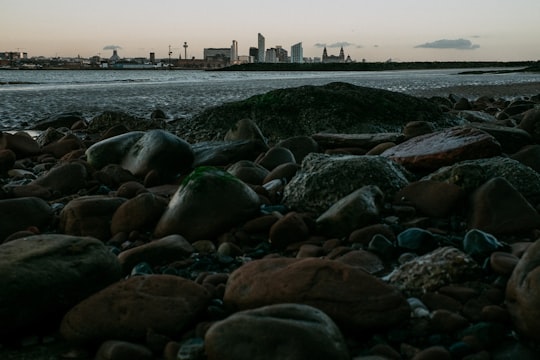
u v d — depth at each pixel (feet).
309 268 9.30
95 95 77.10
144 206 14.12
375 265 11.32
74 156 25.21
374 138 23.58
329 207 14.83
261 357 7.28
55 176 18.97
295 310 7.87
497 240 11.92
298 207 15.21
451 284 9.86
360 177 15.21
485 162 16.10
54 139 30.83
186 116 50.14
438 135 19.81
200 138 32.14
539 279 8.27
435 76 200.44
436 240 12.16
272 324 7.50
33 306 9.09
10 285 8.95
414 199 14.83
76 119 42.73
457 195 14.21
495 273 10.19
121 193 17.02
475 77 184.03
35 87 101.55
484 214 13.25
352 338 8.64
